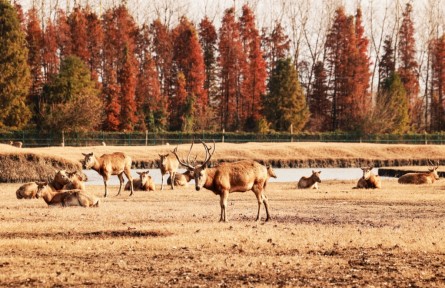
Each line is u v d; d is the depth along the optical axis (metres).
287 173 82.31
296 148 101.06
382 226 30.33
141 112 134.12
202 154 93.06
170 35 159.00
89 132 111.38
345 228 29.25
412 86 160.50
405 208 38.28
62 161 68.38
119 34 149.38
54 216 33.66
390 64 165.50
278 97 137.62
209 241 25.53
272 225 30.22
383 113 131.00
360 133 123.62
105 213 35.09
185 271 20.56
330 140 121.50
